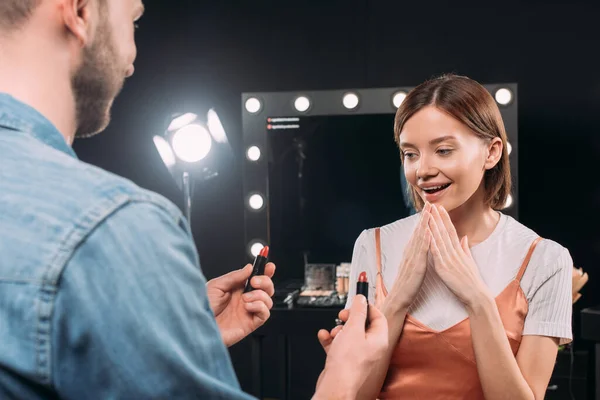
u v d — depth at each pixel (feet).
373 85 11.66
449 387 4.27
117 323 1.60
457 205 4.35
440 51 11.37
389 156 10.31
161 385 1.62
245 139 10.69
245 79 12.18
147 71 12.37
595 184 10.87
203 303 1.80
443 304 4.37
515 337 4.20
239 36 12.16
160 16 12.31
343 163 10.48
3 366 1.61
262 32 12.07
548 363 4.17
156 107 12.38
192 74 12.32
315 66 11.89
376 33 11.60
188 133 9.61
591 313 8.18
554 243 4.42
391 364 4.47
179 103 12.35
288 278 10.69
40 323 1.59
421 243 4.32
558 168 11.03
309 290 10.34
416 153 4.38
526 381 4.10
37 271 1.61
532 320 4.23
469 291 4.11
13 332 1.61
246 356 12.08
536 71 11.03
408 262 4.38
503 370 3.97
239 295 3.37
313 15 11.86
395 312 4.33
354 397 2.33
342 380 2.30
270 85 12.10
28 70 1.87
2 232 1.66
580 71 10.87
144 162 12.39
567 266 4.31
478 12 11.20
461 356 4.24
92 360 1.60
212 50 12.26
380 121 10.35
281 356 10.27
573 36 10.88
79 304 1.59
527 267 4.34
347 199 10.45
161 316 1.65
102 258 1.62
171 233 1.75
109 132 12.37
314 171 10.56
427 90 4.39
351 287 4.88
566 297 4.25
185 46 12.31
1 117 1.81
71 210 1.67
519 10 11.05
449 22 11.32
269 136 10.65
